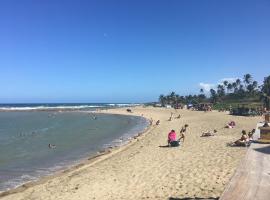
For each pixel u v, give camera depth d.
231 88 180.62
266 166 11.66
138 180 21.52
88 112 156.00
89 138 52.66
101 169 26.42
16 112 172.12
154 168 24.48
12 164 32.66
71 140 50.62
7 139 53.97
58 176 25.55
